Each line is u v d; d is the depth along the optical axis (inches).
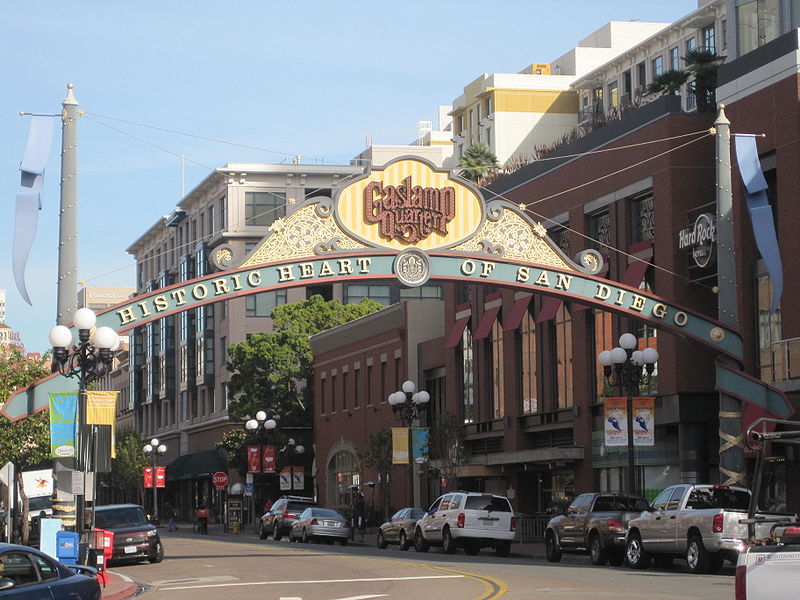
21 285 1127.0
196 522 2792.8
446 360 2335.1
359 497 2388.0
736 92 1521.9
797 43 1414.9
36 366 1596.9
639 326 1711.4
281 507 2107.5
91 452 1042.7
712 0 2837.1
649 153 1686.8
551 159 1926.7
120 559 1296.8
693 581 920.3
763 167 1469.0
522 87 3644.2
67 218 1121.4
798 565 436.5
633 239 1745.8
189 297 1173.1
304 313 3189.0
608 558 1210.0
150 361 4453.7
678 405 1604.3
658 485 1675.7
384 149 3988.7
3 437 1535.4
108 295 6939.0
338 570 1112.2
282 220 1204.5
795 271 1398.9
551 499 1972.2
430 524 1530.5
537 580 944.3
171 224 4232.3
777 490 1405.0
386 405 2593.5
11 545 589.6
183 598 868.6
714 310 1621.6
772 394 1300.4
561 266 1288.1
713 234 1520.7
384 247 1230.3
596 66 3710.6
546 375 1957.4
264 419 2507.4
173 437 4188.0
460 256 1248.2
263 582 997.8
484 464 2048.5
